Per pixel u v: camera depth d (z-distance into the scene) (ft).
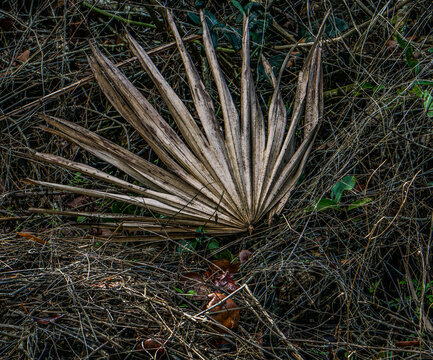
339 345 5.77
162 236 7.59
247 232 7.59
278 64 10.11
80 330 5.73
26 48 12.44
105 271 6.65
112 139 10.80
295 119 8.14
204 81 10.34
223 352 5.85
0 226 9.41
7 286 6.40
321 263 6.81
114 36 12.45
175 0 12.16
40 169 10.21
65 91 9.76
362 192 7.60
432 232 6.81
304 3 11.64
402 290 6.68
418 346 5.72
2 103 11.47
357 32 10.59
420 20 10.05
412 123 7.97
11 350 5.54
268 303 6.78
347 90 9.70
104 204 9.23
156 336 5.71
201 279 6.89
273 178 7.56
